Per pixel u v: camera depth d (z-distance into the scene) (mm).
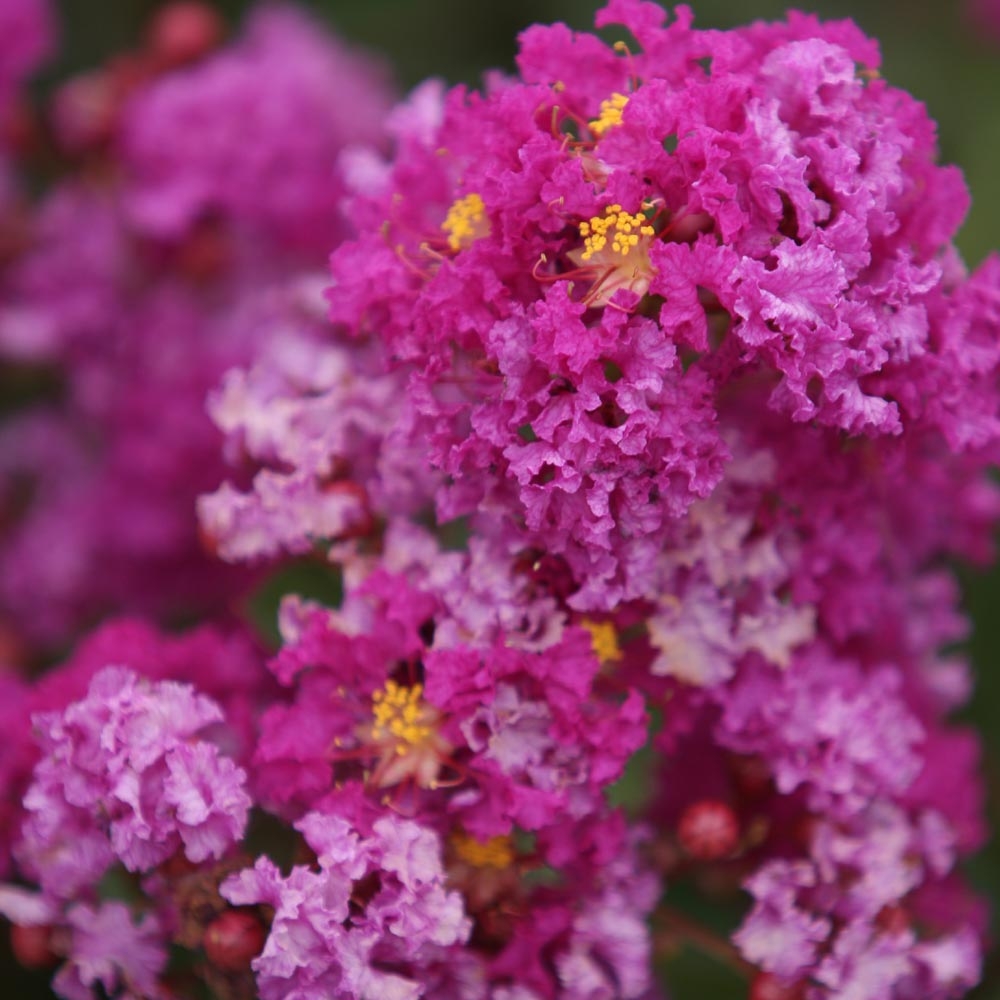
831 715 390
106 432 481
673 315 363
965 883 417
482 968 377
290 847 385
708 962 415
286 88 476
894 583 409
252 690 395
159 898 383
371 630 384
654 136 369
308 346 405
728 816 395
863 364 366
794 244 364
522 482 366
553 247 370
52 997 427
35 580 477
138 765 376
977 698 448
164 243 478
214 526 395
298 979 371
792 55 374
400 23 502
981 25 485
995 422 379
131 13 507
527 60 382
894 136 375
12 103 482
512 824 378
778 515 386
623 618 384
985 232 457
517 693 376
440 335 371
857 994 385
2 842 393
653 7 380
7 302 485
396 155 405
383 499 391
